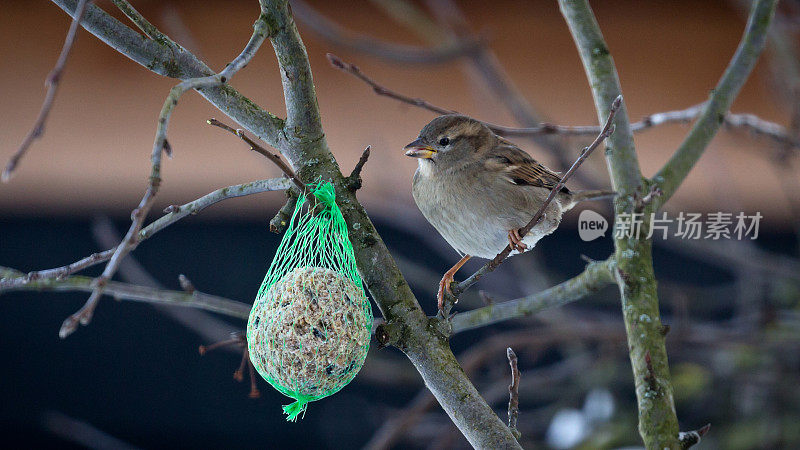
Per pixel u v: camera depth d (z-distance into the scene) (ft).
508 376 37.17
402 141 45.50
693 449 34.42
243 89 45.57
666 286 39.73
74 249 42.47
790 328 35.09
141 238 18.70
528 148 40.19
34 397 43.55
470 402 17.17
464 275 43.39
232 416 44.62
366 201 37.58
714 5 48.47
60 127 42.68
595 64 23.76
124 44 17.99
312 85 18.44
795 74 34.04
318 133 18.71
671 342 34.32
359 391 46.03
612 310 45.16
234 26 46.32
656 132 46.50
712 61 47.96
